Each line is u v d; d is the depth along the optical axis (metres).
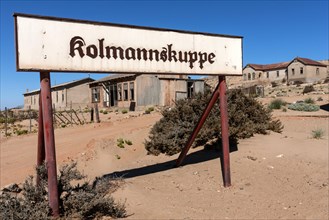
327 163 7.71
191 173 7.34
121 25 5.72
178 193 6.18
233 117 10.14
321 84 58.34
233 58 6.91
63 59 5.13
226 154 6.62
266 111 11.81
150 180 6.95
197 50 6.54
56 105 51.22
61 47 5.11
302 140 9.80
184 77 32.50
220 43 6.78
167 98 31.47
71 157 10.59
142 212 5.21
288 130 12.78
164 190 6.33
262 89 38.84
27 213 4.61
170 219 4.98
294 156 8.22
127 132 13.17
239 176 7.04
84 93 49.00
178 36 6.34
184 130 10.05
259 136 10.20
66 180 5.21
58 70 5.06
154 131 10.75
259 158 8.09
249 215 5.23
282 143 9.38
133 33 5.86
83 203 4.98
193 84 33.16
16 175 9.88
